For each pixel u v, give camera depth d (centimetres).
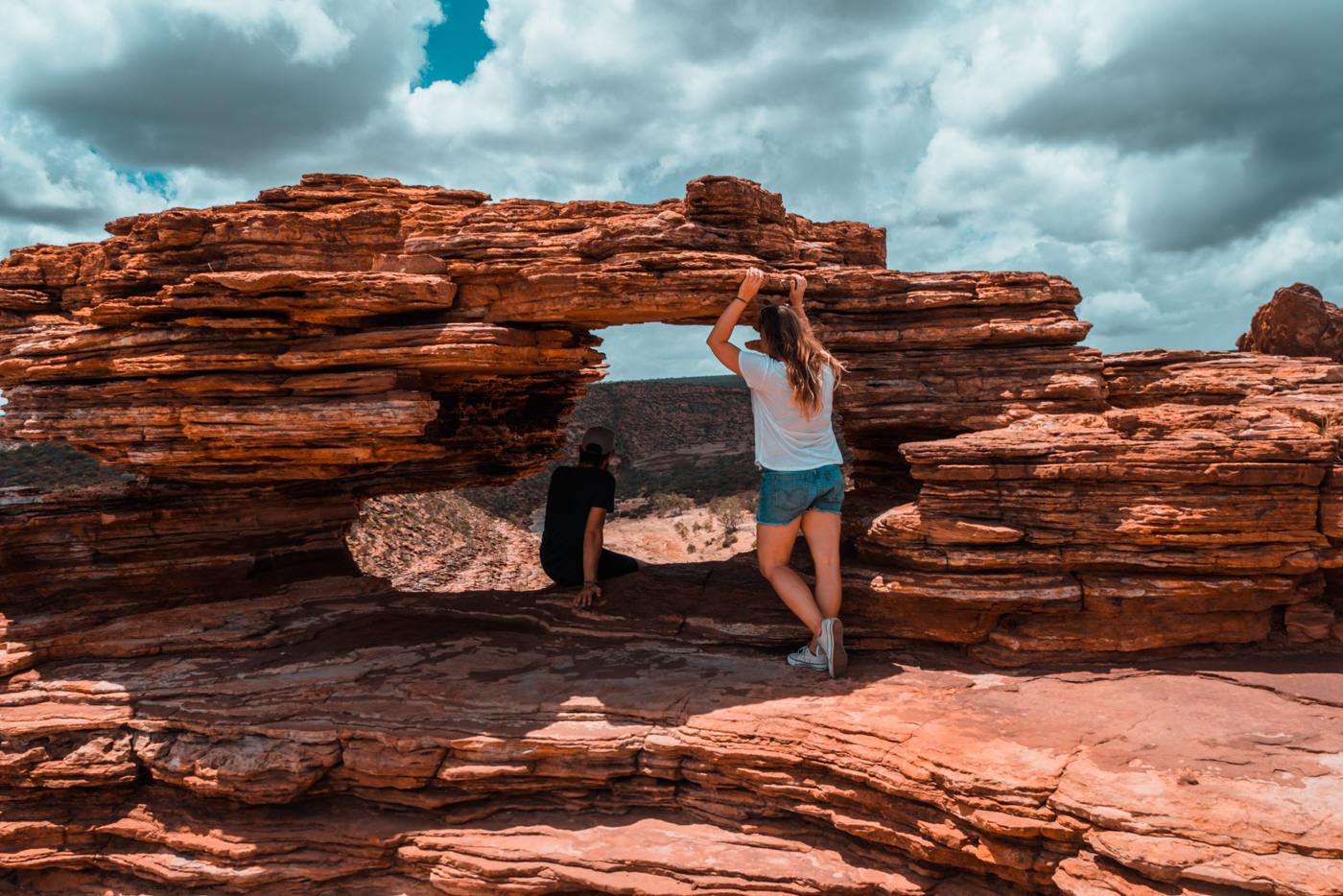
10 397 733
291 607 729
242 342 645
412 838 497
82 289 770
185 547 767
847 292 682
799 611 546
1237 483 523
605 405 9625
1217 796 379
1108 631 546
